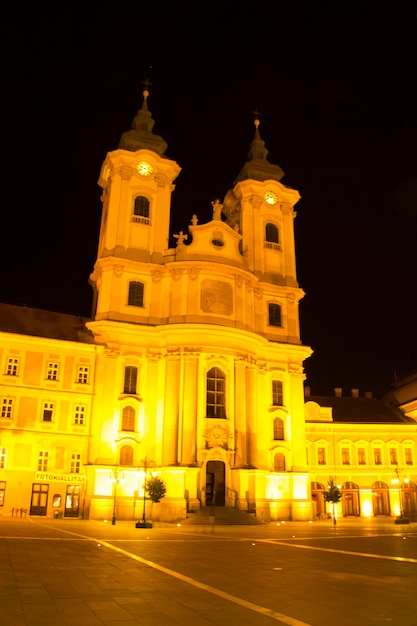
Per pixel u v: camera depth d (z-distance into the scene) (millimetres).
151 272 55875
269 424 56094
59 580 14414
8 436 47125
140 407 51312
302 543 26547
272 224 64250
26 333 51219
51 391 49594
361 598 12539
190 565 17719
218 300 55062
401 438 68250
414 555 21234
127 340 52906
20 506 46062
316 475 64750
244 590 13414
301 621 10305
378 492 66062
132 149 60406
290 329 60438
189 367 51656
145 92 66125
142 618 10391
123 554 20375
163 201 59062
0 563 17469
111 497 47719
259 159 68625
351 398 73438
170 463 49219
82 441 49562
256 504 51250
